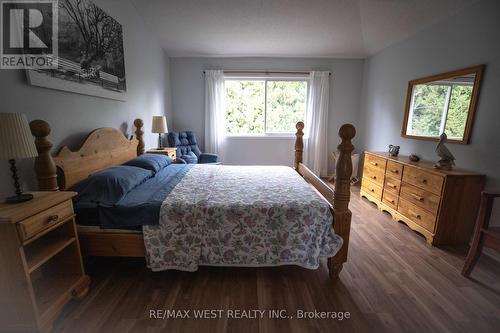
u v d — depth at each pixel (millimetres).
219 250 1747
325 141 4773
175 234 1711
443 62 2787
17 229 1130
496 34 2182
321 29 3639
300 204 1754
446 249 2307
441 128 2807
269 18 3387
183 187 2121
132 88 3105
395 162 2963
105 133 2359
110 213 1693
